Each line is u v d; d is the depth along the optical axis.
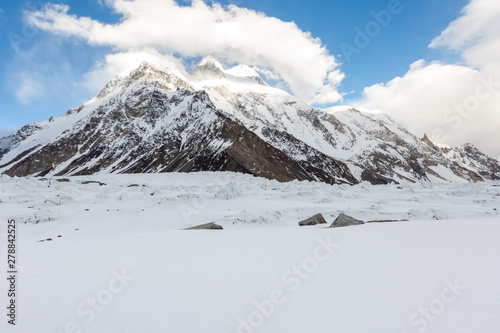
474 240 5.76
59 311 3.66
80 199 21.25
